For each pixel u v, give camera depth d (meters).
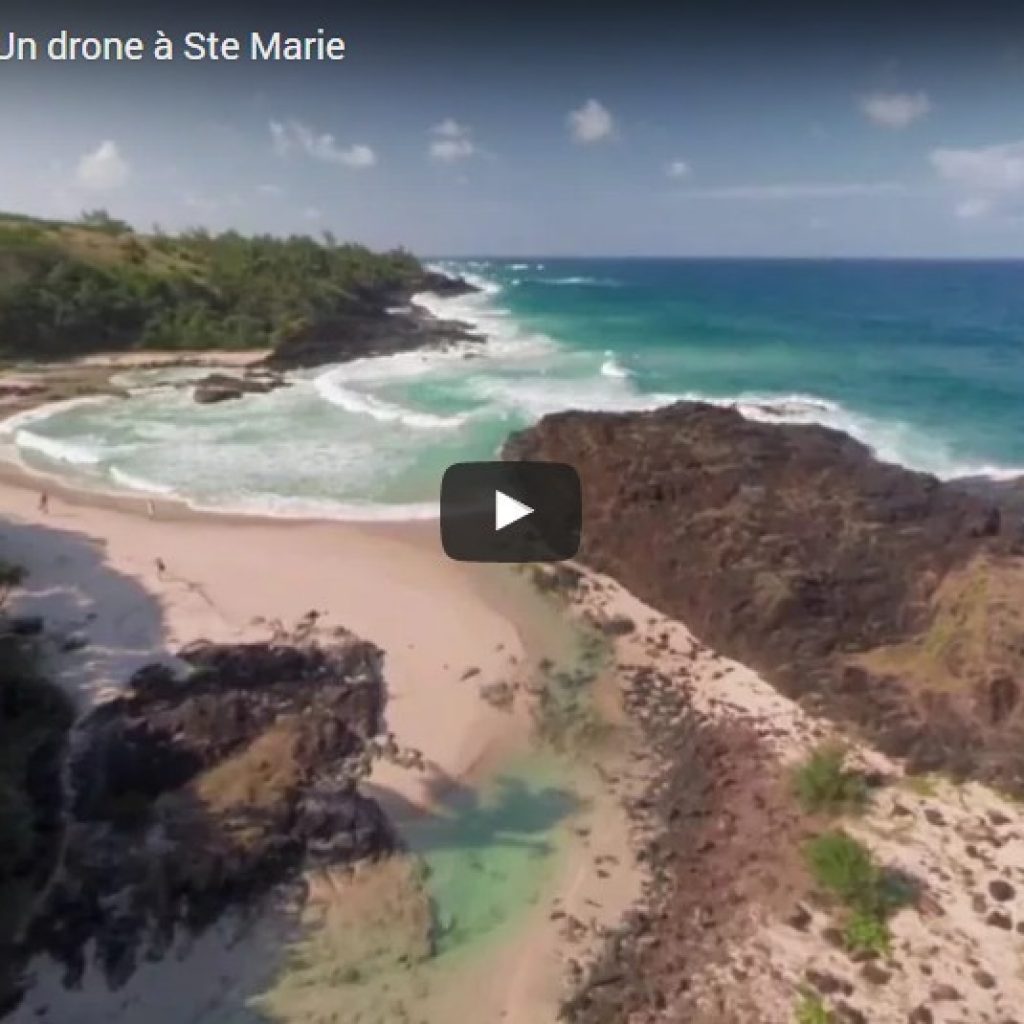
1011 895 17.41
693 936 16.83
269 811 18.91
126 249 86.88
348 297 93.31
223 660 23.89
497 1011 15.34
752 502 31.41
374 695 23.67
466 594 29.25
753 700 24.14
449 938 16.83
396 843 19.06
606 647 26.67
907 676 23.72
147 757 19.91
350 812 19.23
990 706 21.84
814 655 25.12
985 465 40.31
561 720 23.27
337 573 30.23
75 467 41.16
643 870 18.55
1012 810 19.69
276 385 58.22
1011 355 68.69
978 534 28.16
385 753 21.73
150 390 56.75
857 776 20.67
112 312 72.56
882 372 61.38
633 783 21.17
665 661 26.08
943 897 17.39
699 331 87.12
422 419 47.62
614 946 16.69
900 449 42.53
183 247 98.00
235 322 76.75
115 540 32.31
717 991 15.59
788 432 38.72
